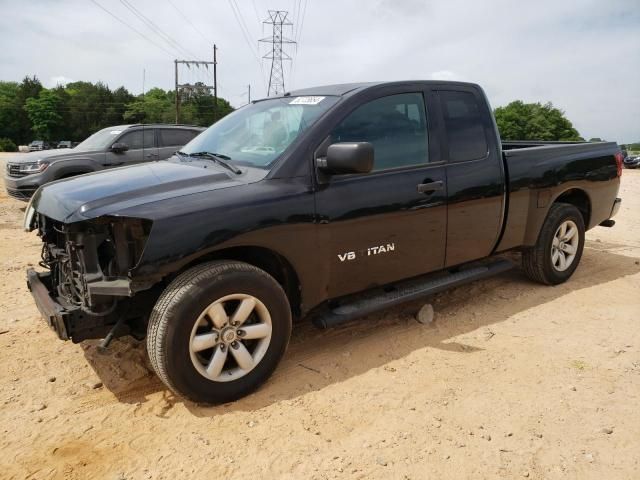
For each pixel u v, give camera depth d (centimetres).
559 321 433
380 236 369
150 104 10069
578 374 345
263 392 326
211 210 299
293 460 264
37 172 963
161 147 1094
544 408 307
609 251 668
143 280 284
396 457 265
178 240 287
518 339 400
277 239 321
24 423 297
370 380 339
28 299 494
